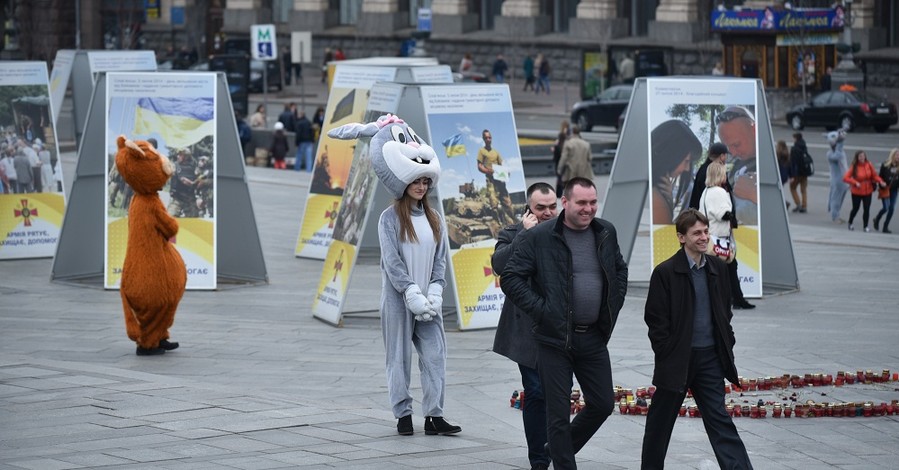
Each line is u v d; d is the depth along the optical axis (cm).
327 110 2939
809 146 5712
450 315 2273
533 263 1211
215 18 10738
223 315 2281
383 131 1433
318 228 2916
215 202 2503
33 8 10669
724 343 1236
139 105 2484
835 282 2642
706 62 8231
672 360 1227
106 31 10881
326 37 10100
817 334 2123
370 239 2956
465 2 9500
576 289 1197
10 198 2908
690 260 1241
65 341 2044
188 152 2489
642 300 2450
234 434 1366
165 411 1473
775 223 2522
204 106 2502
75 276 2633
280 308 2356
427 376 1400
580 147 4112
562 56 9056
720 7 7038
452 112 2208
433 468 1245
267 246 3109
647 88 2431
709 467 1309
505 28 9275
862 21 7888
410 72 2881
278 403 1540
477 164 2214
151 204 1911
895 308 2352
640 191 2470
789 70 6850
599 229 1212
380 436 1385
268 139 5634
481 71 9412
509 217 2231
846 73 6644
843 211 4038
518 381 1780
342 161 2881
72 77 3566
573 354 1209
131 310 1931
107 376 1680
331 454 1288
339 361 1917
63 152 5422
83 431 1369
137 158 1886
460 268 2178
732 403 1636
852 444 1475
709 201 2278
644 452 1268
